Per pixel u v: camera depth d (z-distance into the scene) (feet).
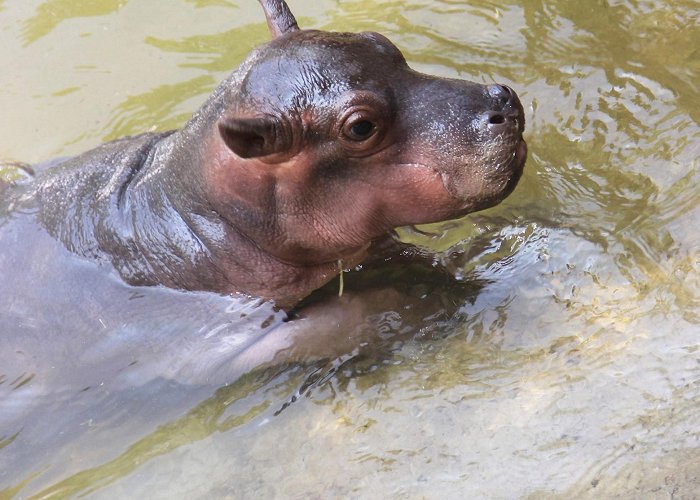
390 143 6.75
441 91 6.74
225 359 7.13
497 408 6.64
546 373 6.71
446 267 7.28
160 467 6.89
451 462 6.53
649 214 7.21
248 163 6.86
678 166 7.39
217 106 6.93
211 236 7.07
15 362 7.18
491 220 7.43
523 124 6.77
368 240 7.08
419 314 7.11
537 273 7.13
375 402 6.85
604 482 6.28
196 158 7.01
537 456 6.44
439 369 6.89
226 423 7.00
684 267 6.92
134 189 7.24
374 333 7.09
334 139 6.73
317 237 7.00
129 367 7.20
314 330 7.13
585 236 7.20
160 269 7.16
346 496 6.54
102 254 7.21
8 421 7.14
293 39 6.83
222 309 7.17
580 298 6.96
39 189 7.45
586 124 7.77
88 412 7.17
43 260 7.23
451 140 6.71
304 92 6.70
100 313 7.18
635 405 6.48
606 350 6.71
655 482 6.21
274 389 7.07
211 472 6.81
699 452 6.26
